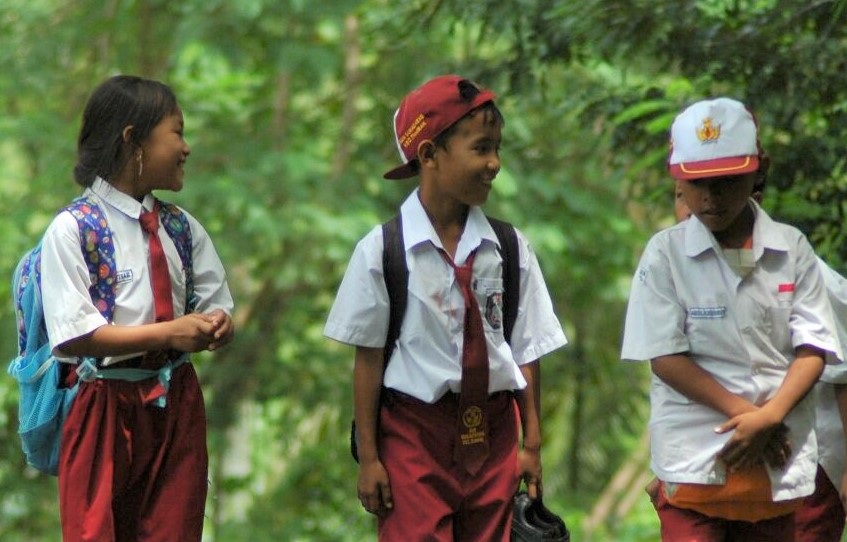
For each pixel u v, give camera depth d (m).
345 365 24.41
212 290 7.92
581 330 24.34
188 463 7.79
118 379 7.59
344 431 24.36
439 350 7.55
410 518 7.57
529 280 7.79
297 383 24.11
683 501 7.77
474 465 7.61
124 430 7.61
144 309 7.55
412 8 14.02
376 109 23.19
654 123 11.45
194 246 7.91
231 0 20.70
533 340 7.80
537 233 21.34
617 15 11.70
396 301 7.54
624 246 22.84
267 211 21.25
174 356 7.73
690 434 7.67
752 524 7.88
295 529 24.02
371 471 7.66
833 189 11.55
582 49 12.62
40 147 23.38
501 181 20.25
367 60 23.38
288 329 24.22
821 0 10.92
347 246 21.50
